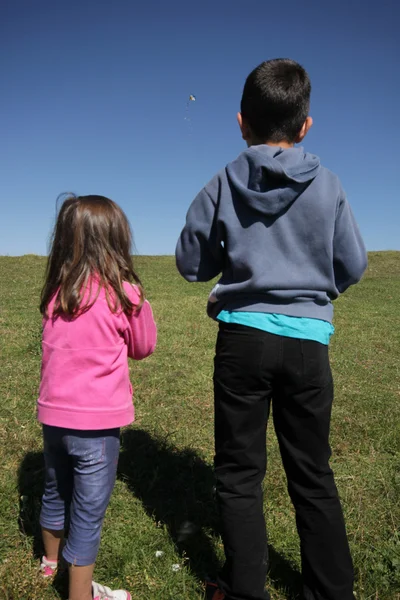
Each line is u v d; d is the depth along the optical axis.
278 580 2.26
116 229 2.02
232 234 1.95
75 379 1.91
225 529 1.96
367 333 7.72
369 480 3.11
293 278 1.91
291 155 1.92
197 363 5.68
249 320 1.91
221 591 2.00
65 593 2.13
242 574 1.92
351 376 5.40
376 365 5.88
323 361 1.95
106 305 1.93
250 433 1.99
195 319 8.21
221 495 1.99
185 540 2.51
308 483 1.99
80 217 1.97
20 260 17.88
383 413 4.27
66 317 1.93
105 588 2.06
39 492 2.83
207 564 2.37
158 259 19.62
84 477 1.93
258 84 2.00
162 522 2.65
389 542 2.50
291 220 1.93
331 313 2.04
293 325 1.90
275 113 1.98
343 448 3.60
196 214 2.07
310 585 2.04
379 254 21.84
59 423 1.88
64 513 2.13
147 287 12.59
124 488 2.92
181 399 4.48
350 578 1.99
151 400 4.42
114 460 1.99
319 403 1.95
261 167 1.88
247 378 1.92
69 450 1.93
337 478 3.14
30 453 3.29
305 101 2.01
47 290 2.00
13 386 4.58
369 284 15.33
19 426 3.71
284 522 2.68
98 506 1.94
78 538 1.91
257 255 1.92
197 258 2.12
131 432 3.70
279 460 3.33
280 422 2.03
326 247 1.92
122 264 2.01
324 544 1.97
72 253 1.96
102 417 1.90
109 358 1.94
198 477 3.12
